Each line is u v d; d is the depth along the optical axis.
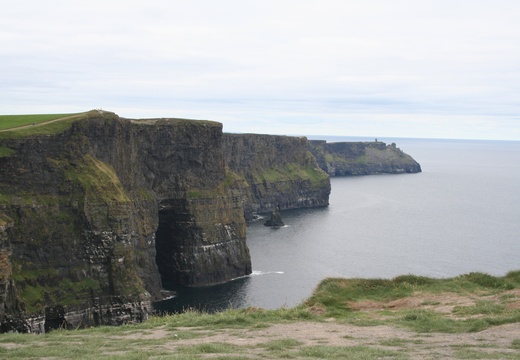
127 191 102.25
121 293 84.44
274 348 23.69
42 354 23.48
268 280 112.38
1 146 80.94
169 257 118.81
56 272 80.50
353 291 39.75
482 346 23.16
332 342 25.14
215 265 117.75
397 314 32.75
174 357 20.89
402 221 198.38
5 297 68.81
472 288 38.41
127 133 104.31
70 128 89.69
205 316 33.59
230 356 21.34
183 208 117.25
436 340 24.95
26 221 79.19
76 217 84.44
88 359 21.53
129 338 27.73
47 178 84.44
